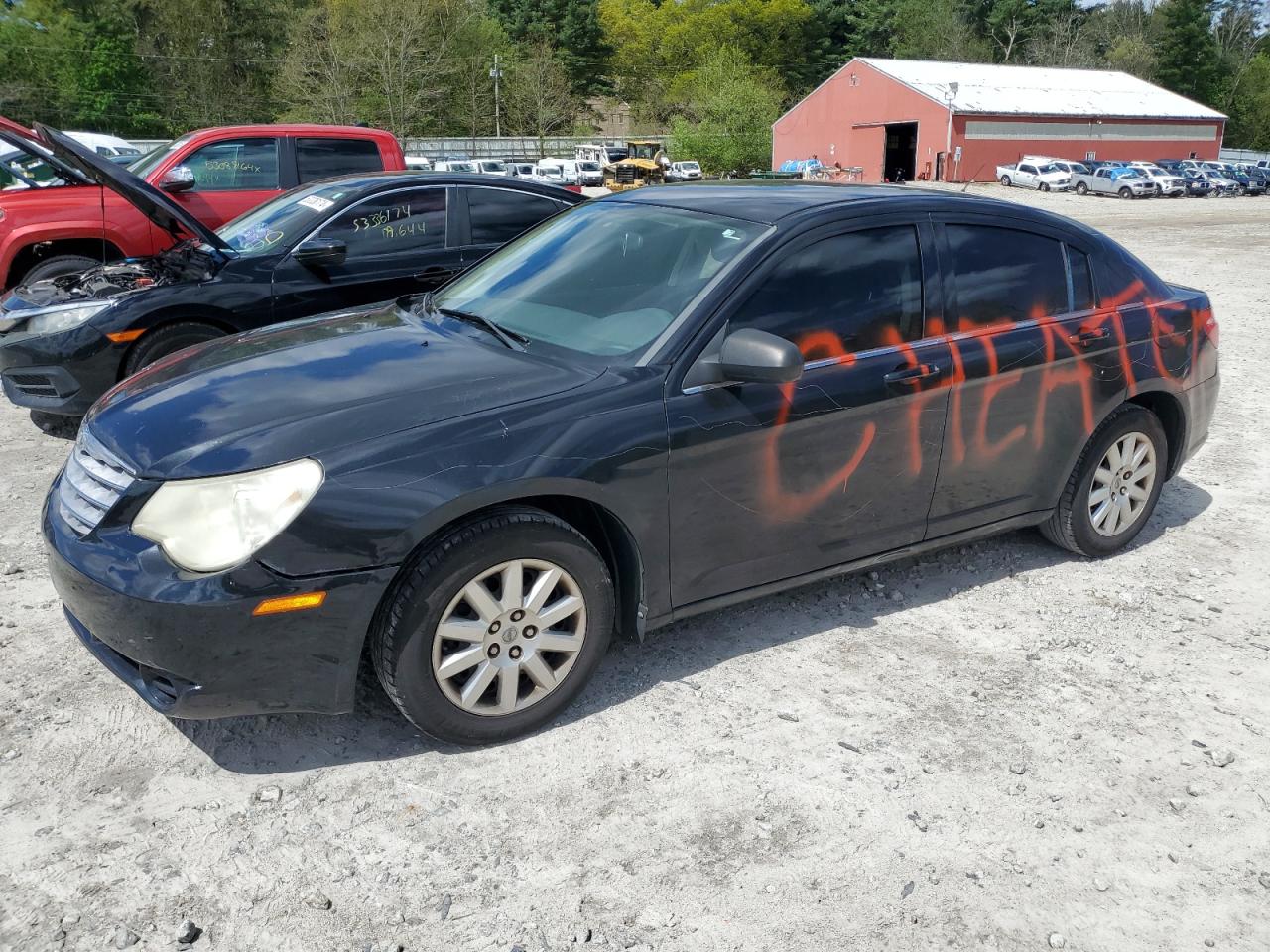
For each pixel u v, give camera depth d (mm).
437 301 4020
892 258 3740
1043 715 3389
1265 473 5996
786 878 2623
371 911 2467
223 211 8453
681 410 3199
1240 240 21609
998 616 4070
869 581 4332
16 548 4469
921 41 91500
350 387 3094
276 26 70875
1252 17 93312
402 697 2902
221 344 3734
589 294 3627
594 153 57688
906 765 3096
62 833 2693
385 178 6574
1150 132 54594
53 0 65750
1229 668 3729
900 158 54844
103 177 5492
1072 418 4219
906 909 2531
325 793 2887
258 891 2520
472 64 77812
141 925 2396
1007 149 50656
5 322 5672
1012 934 2471
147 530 2719
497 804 2861
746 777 3008
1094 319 4254
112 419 3102
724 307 3344
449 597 2877
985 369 3871
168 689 2779
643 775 3002
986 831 2824
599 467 3043
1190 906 2584
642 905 2514
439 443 2869
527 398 3053
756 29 94750
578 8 92625
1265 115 87312
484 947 2369
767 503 3455
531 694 3152
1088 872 2689
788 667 3621
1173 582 4441
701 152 64312
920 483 3846
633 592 3297
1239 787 3051
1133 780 3066
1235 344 9812
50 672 3463
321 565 2707
